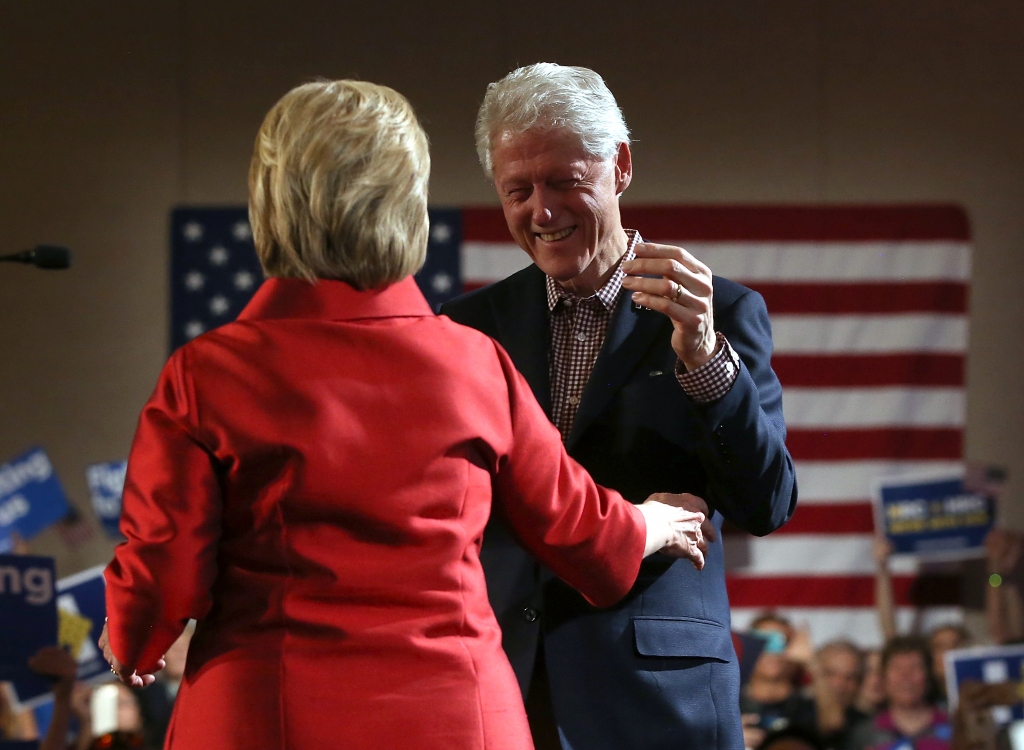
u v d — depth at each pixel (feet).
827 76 65.21
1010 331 64.64
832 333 63.93
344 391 13.10
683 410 18.25
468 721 12.83
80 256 65.00
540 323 19.38
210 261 64.64
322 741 12.46
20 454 64.23
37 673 43.80
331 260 13.60
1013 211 64.95
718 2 65.10
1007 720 54.29
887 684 57.52
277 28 64.95
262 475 12.89
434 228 63.62
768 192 64.95
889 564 63.10
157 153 65.21
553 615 17.99
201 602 12.94
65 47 65.16
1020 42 65.21
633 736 17.53
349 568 12.83
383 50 64.59
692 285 16.02
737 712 18.45
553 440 14.67
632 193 64.80
